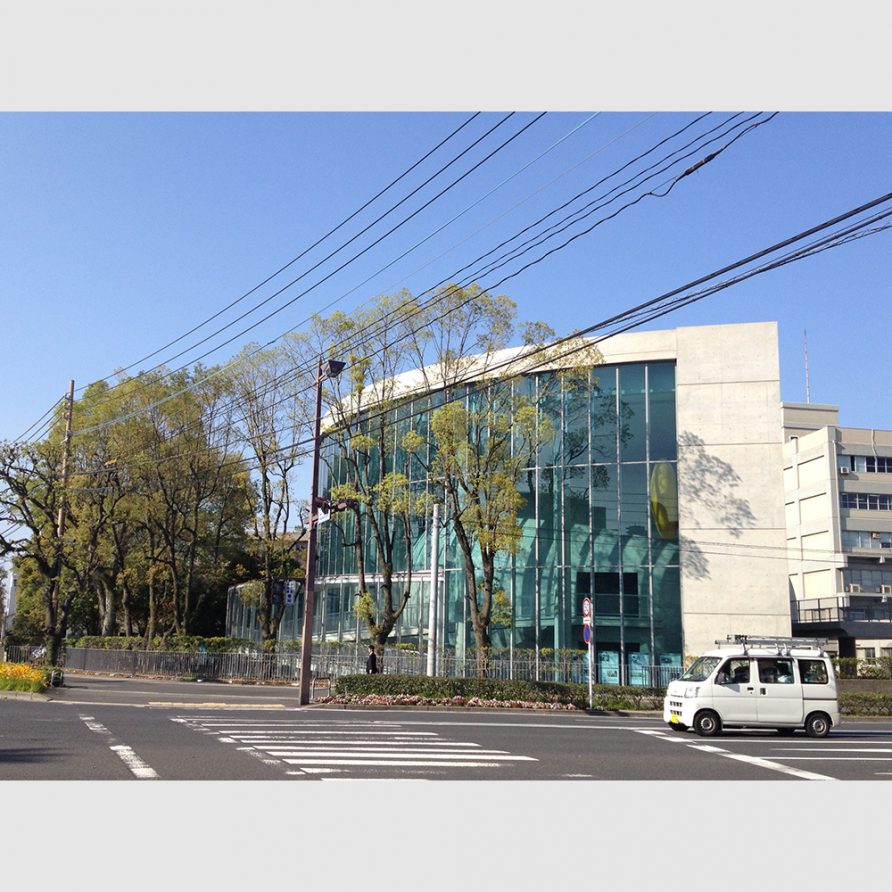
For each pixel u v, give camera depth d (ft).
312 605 89.04
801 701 61.77
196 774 35.65
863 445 221.46
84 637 173.06
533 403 107.96
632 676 111.14
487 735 55.93
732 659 62.69
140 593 189.67
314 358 114.83
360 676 91.40
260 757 41.55
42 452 135.44
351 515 147.54
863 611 163.53
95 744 45.14
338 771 37.83
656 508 115.34
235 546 182.70
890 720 90.33
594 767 41.65
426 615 128.77
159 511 160.25
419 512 107.55
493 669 105.81
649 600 113.19
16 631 204.64
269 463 138.51
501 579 121.08
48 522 144.46
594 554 116.37
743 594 110.73
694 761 45.16
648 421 118.11
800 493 228.63
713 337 117.80
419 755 44.19
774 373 115.55
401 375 128.47
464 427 101.60
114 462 139.44
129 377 147.74
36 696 90.94
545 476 120.88
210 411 144.97
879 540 214.90
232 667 135.95
